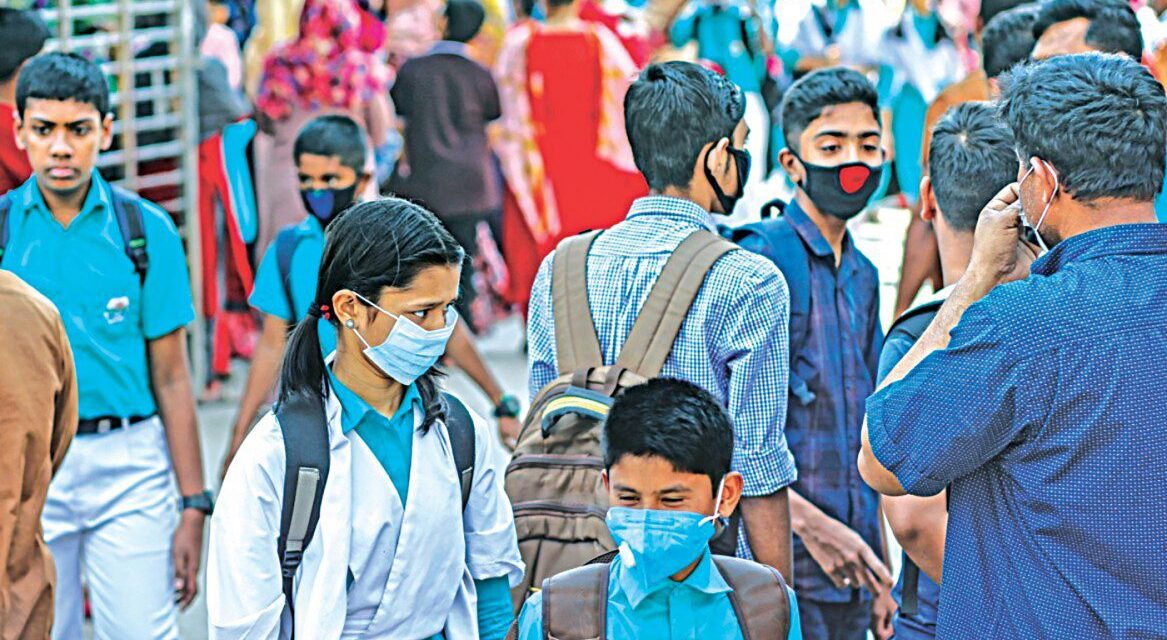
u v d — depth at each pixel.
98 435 11.09
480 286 25.84
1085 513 6.53
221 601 7.19
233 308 23.19
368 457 7.45
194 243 20.98
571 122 23.72
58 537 11.10
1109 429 6.47
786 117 10.70
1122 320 6.49
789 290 10.50
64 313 10.97
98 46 18.91
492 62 27.08
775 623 6.98
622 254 9.29
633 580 6.81
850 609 10.66
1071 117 6.66
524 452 8.86
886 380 7.39
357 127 12.64
